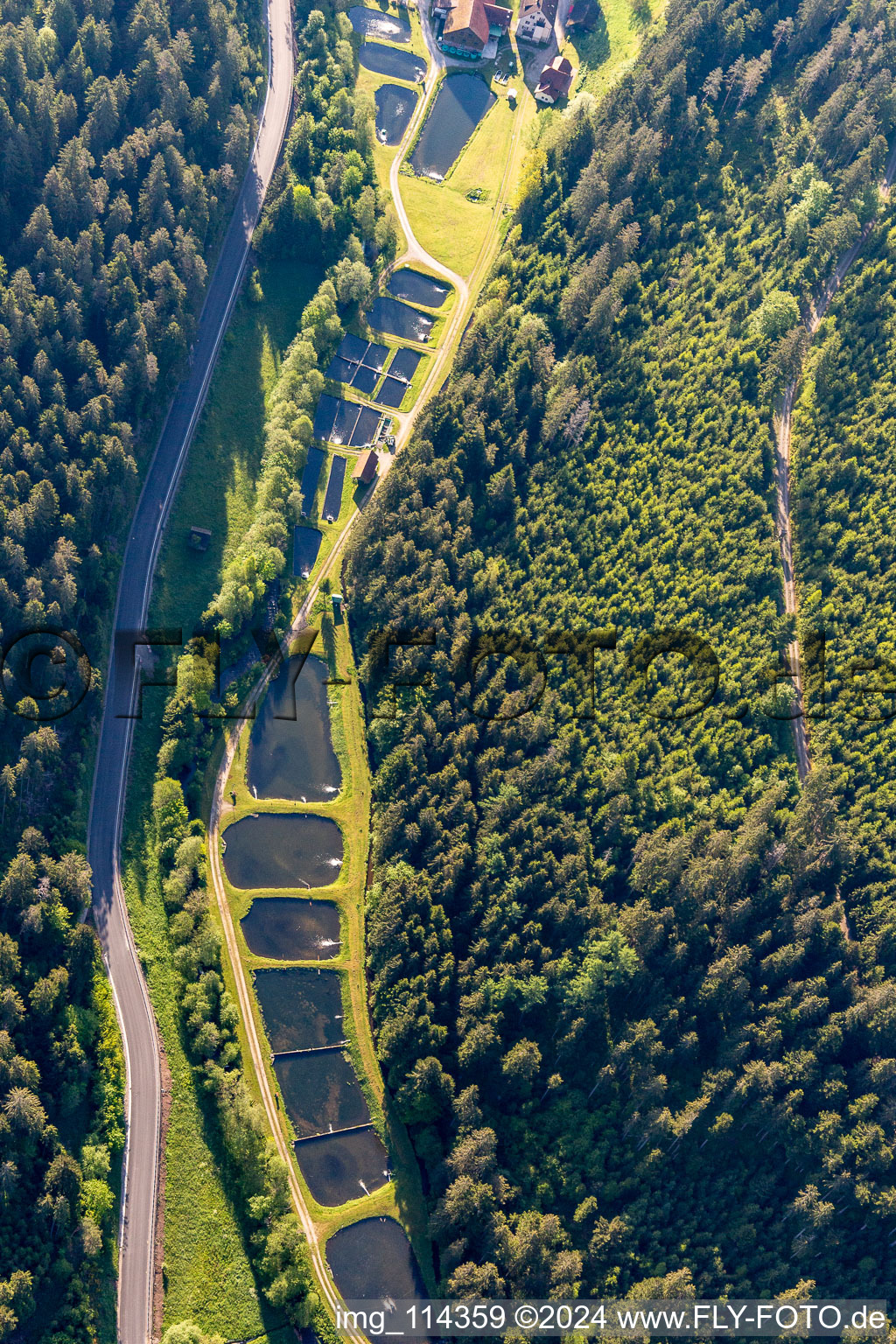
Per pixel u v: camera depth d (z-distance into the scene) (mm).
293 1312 125000
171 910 145750
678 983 143875
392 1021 139125
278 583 175375
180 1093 135375
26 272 159875
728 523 174875
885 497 171625
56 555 146750
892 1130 135125
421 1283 131375
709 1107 139125
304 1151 137375
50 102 176625
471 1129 135000
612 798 152375
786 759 156625
